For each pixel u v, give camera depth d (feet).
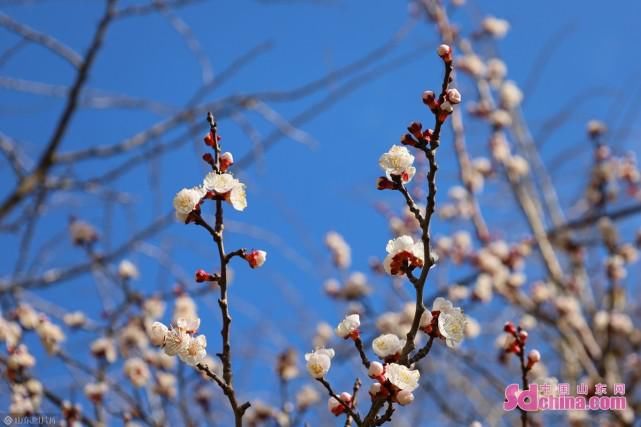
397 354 9.66
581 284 22.95
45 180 18.37
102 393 17.34
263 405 19.99
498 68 26.14
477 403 22.18
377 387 9.19
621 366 22.29
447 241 24.50
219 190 9.83
